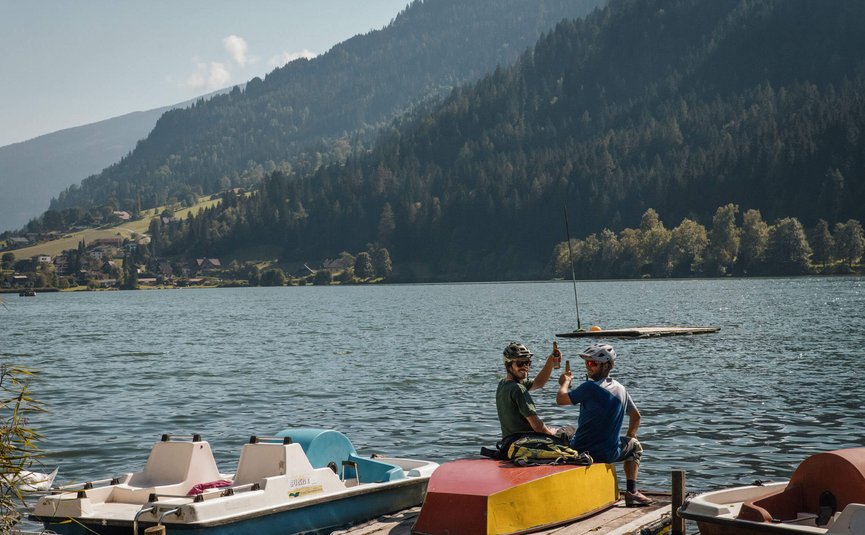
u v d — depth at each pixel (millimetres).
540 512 9992
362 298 149625
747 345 43531
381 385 30234
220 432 21500
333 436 12250
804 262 193375
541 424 10914
